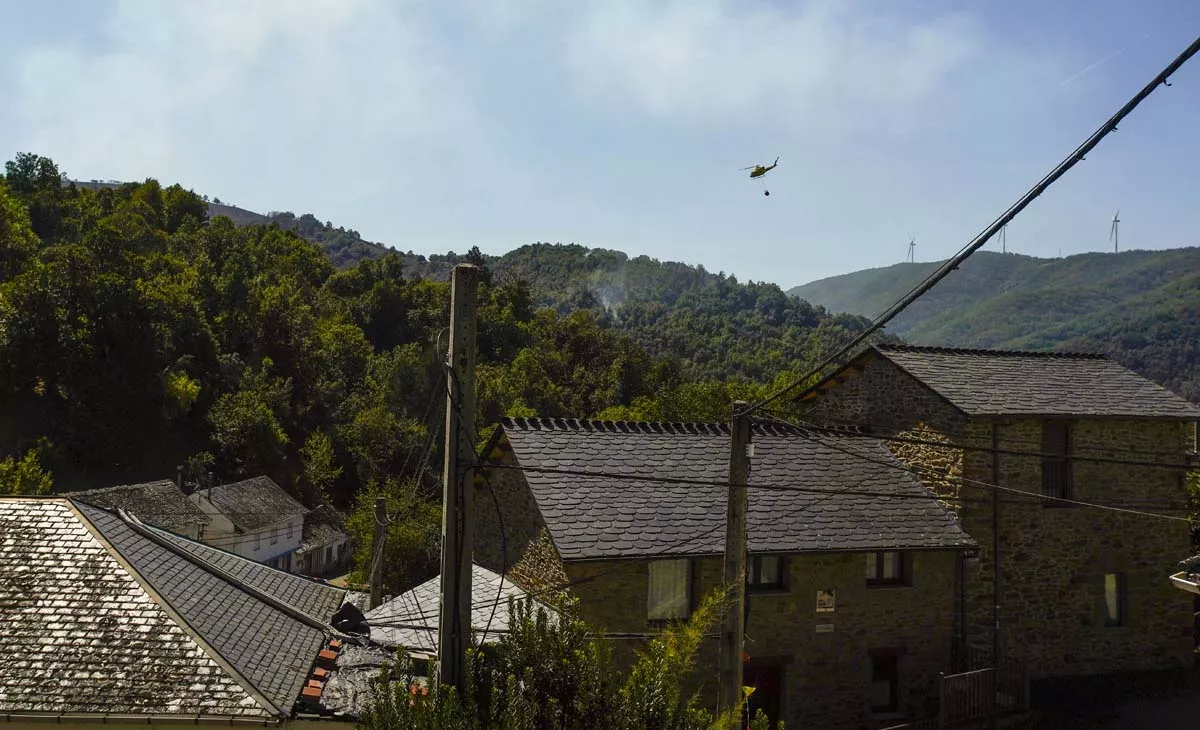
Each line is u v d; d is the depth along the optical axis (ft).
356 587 104.63
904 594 66.74
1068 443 76.28
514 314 374.63
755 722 32.99
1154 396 80.74
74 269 201.46
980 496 72.54
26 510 45.42
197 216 421.18
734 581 37.63
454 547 32.58
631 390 319.68
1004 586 73.00
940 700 61.82
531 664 31.42
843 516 66.64
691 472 67.41
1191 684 74.38
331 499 219.82
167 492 149.18
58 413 187.11
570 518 60.08
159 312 218.18
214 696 35.65
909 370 77.56
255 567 54.80
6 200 248.93
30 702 34.40
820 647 63.98
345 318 327.67
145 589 40.96
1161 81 18.22
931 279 24.23
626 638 58.65
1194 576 47.67
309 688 38.99
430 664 30.94
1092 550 76.43
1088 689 72.23
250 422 209.97
